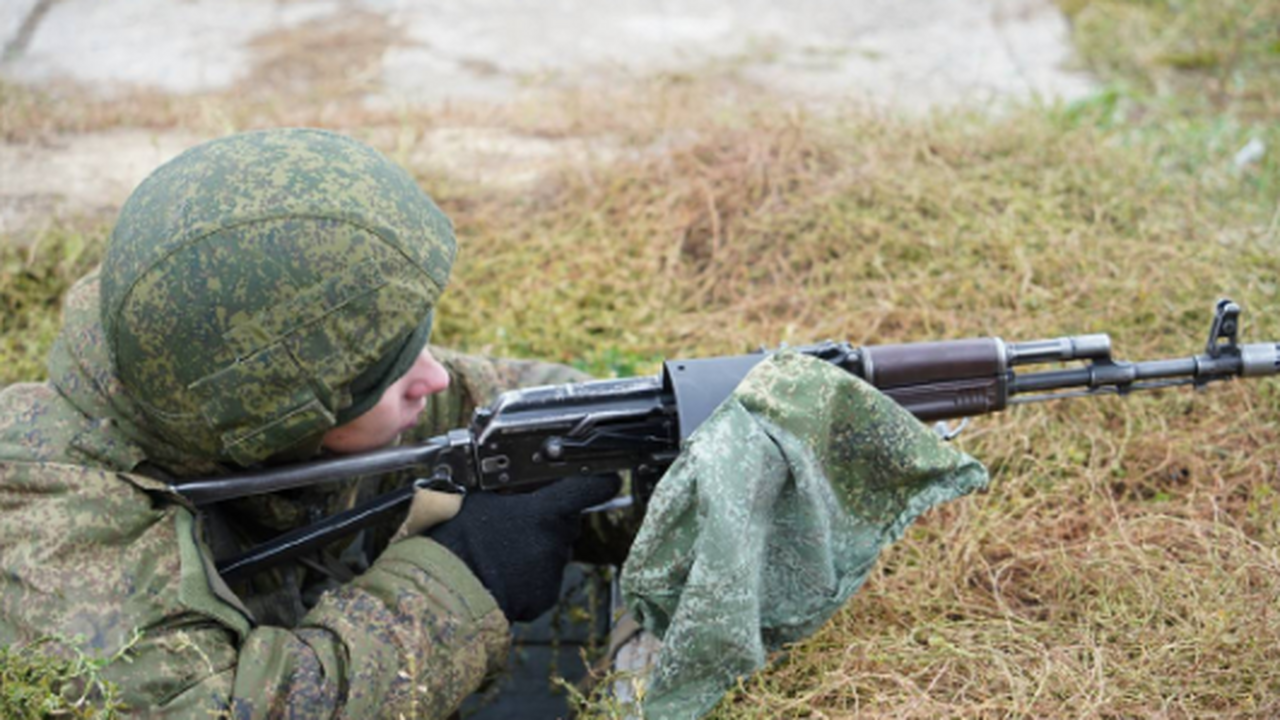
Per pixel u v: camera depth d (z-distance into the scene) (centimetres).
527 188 438
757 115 451
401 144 445
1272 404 319
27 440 219
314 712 210
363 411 221
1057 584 270
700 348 363
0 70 523
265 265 205
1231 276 357
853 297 372
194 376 209
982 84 509
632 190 421
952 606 266
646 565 220
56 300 390
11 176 443
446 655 223
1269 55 538
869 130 441
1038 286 369
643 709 222
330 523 236
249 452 217
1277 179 418
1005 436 315
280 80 520
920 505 234
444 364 275
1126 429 314
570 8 590
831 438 229
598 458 237
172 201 210
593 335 377
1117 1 586
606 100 488
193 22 574
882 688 240
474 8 591
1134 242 377
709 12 584
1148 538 281
